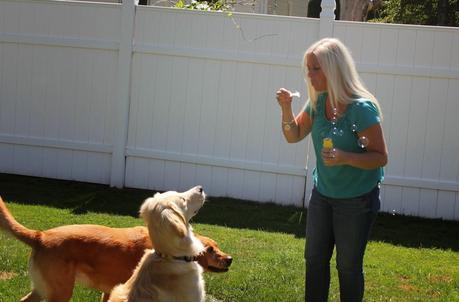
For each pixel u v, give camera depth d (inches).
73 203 331.6
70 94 374.6
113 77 368.8
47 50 374.6
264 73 354.3
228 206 346.3
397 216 345.7
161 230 149.9
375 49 343.3
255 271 241.1
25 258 240.7
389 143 346.6
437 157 343.3
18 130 381.4
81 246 177.9
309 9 639.1
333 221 176.1
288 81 352.8
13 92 379.9
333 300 217.6
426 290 234.2
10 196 335.9
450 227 330.6
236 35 355.3
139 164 370.9
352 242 172.7
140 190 367.9
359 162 163.3
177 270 153.3
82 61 371.2
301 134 189.3
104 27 367.2
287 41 350.9
